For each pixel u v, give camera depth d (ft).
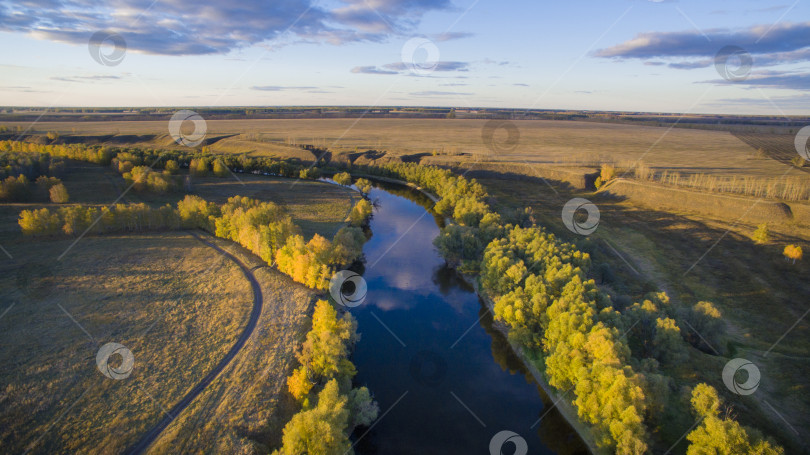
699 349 153.48
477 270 231.30
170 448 112.68
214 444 114.42
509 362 166.09
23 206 302.45
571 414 134.21
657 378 115.75
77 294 191.83
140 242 259.19
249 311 185.57
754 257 238.68
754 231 275.18
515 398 146.10
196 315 180.96
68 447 112.57
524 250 216.13
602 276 209.26
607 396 113.09
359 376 155.22
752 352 153.58
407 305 209.56
